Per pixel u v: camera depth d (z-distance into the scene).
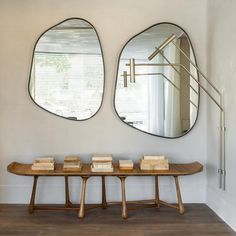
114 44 3.05
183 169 2.77
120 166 2.76
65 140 3.07
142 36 3.05
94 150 3.08
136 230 2.45
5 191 3.08
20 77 3.04
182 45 3.06
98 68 3.06
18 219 2.68
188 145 3.09
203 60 3.09
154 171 2.69
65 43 3.04
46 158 2.85
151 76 3.06
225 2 2.60
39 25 3.03
